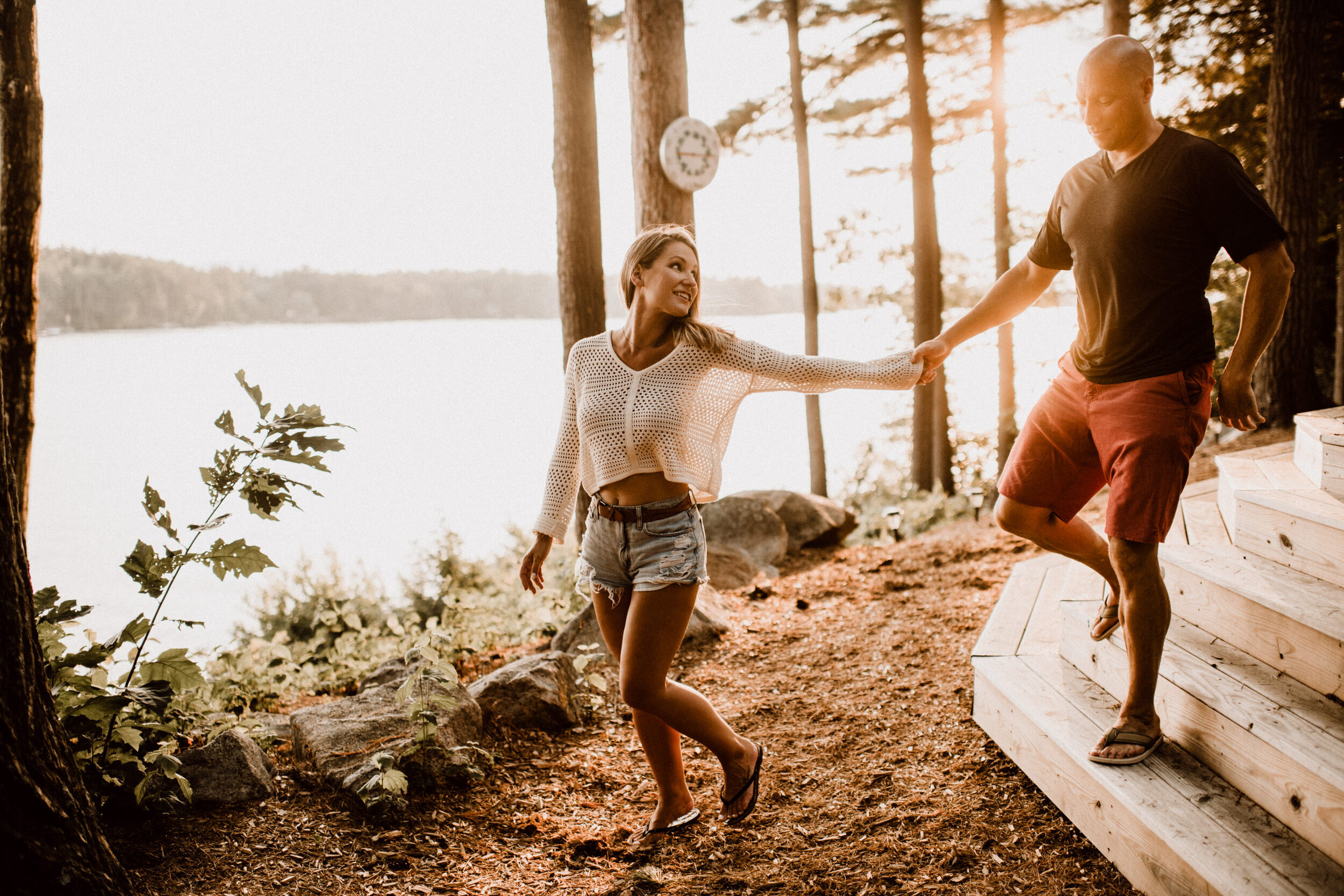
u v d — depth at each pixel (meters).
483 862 2.74
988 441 18.75
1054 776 2.76
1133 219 2.36
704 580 2.68
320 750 3.20
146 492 3.07
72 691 2.74
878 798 3.02
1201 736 2.51
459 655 5.26
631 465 2.62
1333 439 2.94
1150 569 2.43
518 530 9.88
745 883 2.56
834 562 7.00
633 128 7.48
